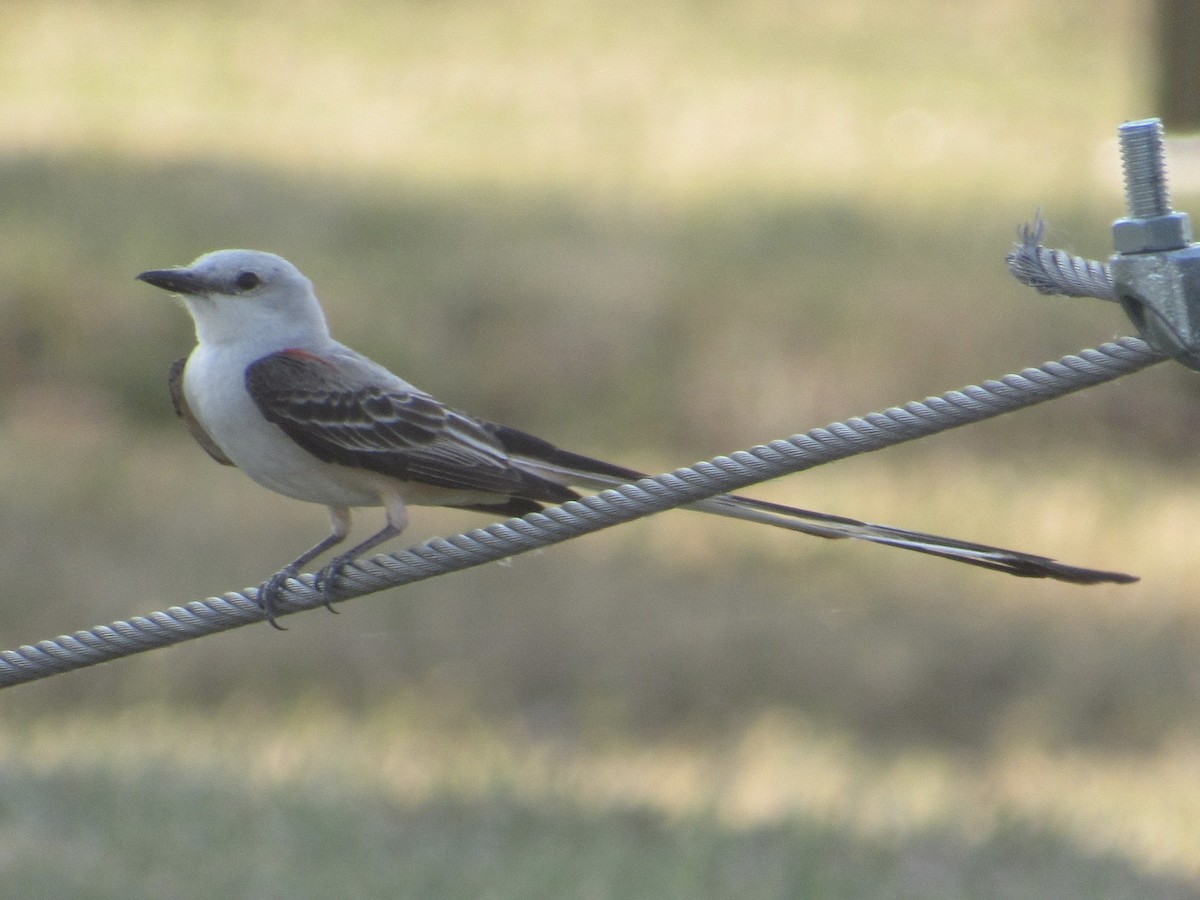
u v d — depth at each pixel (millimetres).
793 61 38438
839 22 41500
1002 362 22141
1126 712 14227
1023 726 13906
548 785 10758
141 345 21297
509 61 37281
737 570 16031
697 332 22391
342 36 38406
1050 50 39625
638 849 9633
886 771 12555
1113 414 21219
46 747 11062
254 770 10672
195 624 5105
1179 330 3695
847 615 15297
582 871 9070
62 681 13508
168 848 8992
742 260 24359
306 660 14148
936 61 38719
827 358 22062
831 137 32375
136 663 13781
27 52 35469
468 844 9508
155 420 20766
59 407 20516
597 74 36531
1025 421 21016
